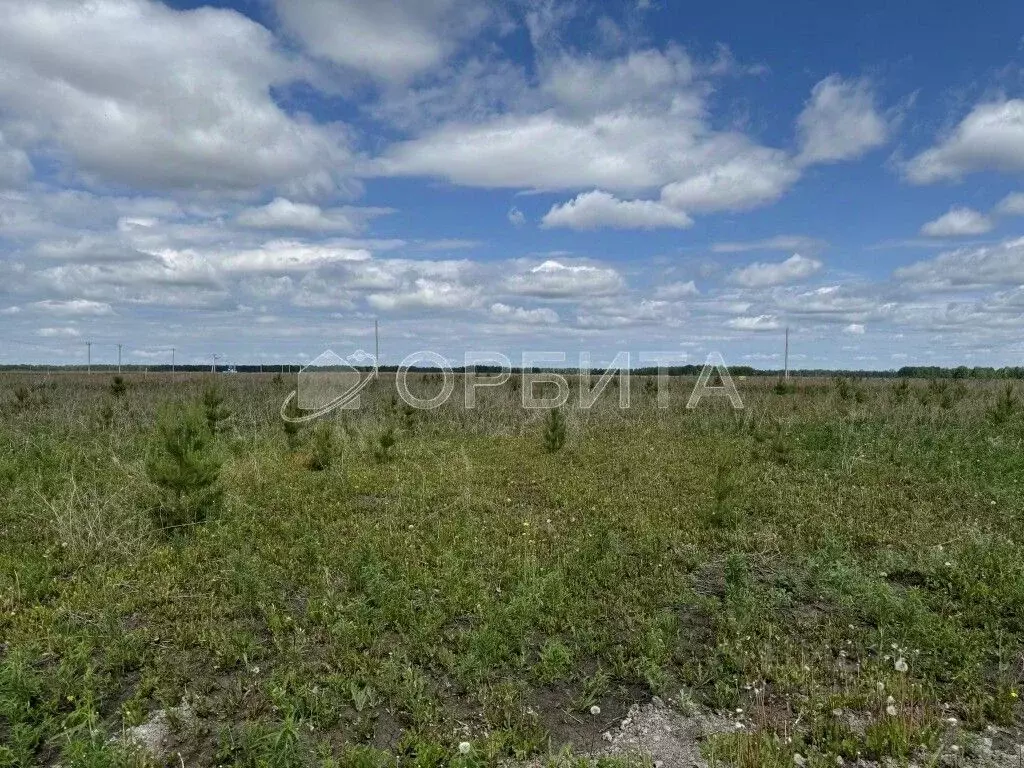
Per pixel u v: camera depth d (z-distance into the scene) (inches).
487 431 639.8
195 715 159.5
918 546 280.4
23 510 324.2
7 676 160.4
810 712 161.2
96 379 1429.6
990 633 202.2
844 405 725.9
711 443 556.4
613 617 216.1
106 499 321.7
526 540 287.0
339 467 448.1
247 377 1515.7
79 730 144.9
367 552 259.4
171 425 320.2
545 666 180.9
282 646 191.9
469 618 215.2
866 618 215.5
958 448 486.0
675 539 293.4
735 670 183.3
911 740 149.6
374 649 189.8
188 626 203.5
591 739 155.9
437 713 160.1
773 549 283.3
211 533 294.5
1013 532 300.4
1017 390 895.7
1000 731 156.7
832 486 388.5
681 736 156.6
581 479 417.7
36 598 224.5
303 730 153.7
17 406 734.5
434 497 370.9
